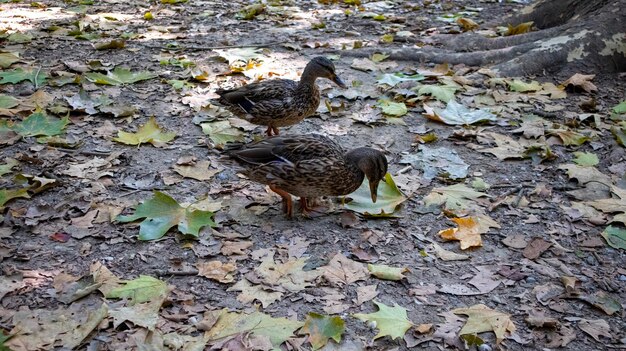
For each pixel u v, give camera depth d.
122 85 3.23
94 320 2.09
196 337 2.08
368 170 2.45
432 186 2.66
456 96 3.24
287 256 2.34
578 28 3.57
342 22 4.25
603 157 2.84
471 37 3.78
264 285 2.24
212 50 3.66
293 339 2.09
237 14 4.34
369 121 3.01
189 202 2.52
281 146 2.43
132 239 2.37
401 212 2.53
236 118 3.01
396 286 2.26
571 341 2.13
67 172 2.62
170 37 3.84
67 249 2.33
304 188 2.43
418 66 3.57
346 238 2.41
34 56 3.48
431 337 2.12
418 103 3.19
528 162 2.80
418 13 4.60
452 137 2.93
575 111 3.15
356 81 3.34
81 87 3.18
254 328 2.11
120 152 2.74
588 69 3.46
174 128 2.93
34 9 4.29
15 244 2.33
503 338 2.12
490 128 3.00
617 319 2.20
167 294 2.19
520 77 3.43
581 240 2.44
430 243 2.41
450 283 2.28
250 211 2.51
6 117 2.92
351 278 2.27
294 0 4.91
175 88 3.21
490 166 2.78
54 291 2.19
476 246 2.40
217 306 2.18
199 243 2.37
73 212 2.46
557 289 2.27
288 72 3.41
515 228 2.48
